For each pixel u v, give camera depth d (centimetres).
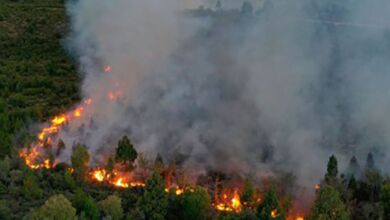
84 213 6681
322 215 6838
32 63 15238
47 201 6462
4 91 12612
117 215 6969
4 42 17138
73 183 7844
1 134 8956
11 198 7294
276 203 7238
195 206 7131
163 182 7212
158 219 7081
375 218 7462
